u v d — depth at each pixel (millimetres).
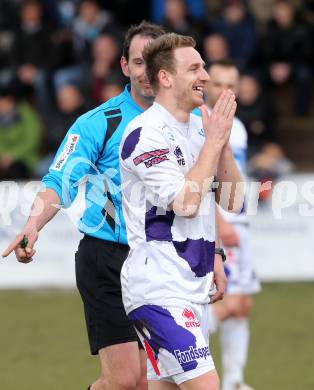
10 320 26125
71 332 24641
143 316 13062
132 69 15055
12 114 36094
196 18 40312
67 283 30578
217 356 22719
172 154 13117
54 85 38375
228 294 19891
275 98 42656
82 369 21094
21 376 20562
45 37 39219
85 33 39469
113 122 14992
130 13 41781
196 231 13180
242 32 39469
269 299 28375
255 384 19906
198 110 15008
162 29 15227
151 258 13062
